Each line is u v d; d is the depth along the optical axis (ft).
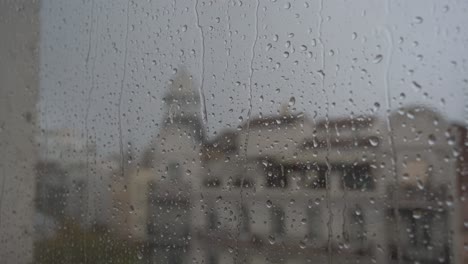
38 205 3.63
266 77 2.66
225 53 2.83
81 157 3.40
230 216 2.64
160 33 3.12
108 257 3.11
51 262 3.46
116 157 3.20
